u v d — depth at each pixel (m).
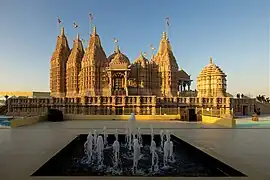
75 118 43.09
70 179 8.23
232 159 11.82
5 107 70.69
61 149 14.51
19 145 16.09
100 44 72.06
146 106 55.66
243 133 23.52
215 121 35.09
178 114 45.84
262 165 10.56
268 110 80.06
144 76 71.50
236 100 69.50
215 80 67.88
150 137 22.16
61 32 92.56
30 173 9.17
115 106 56.03
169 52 76.38
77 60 79.62
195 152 15.12
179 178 8.30
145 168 12.02
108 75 65.31
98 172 11.24
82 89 71.31
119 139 22.28
